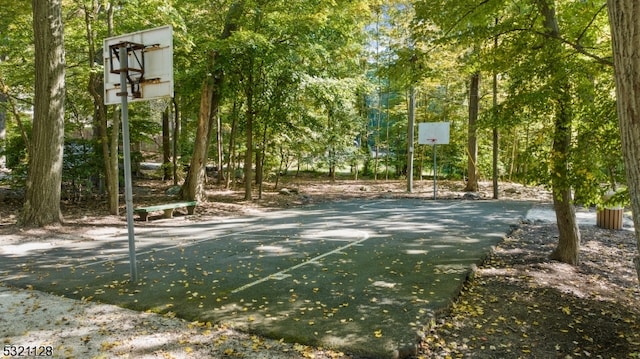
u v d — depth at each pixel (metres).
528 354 3.70
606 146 5.23
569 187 5.88
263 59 13.27
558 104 5.73
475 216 11.98
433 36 6.94
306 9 13.09
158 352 3.60
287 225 10.71
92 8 10.75
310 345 3.74
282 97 14.62
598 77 5.74
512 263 6.80
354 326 4.12
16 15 10.70
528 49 6.04
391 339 3.80
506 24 6.24
